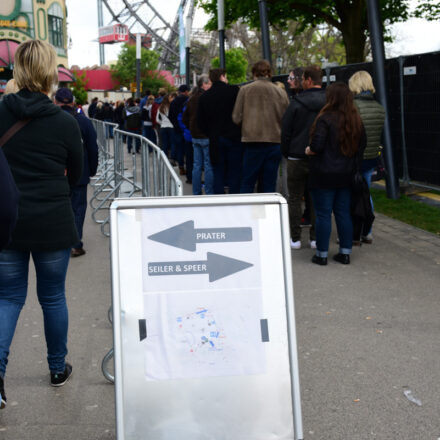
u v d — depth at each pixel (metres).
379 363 3.87
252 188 7.37
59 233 3.20
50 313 3.42
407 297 5.17
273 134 7.09
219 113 7.91
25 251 3.18
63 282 3.41
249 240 2.56
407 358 3.94
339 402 3.37
